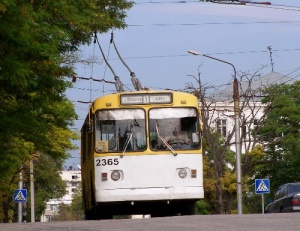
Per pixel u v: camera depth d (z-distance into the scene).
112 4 50.69
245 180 96.19
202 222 27.41
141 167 43.62
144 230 23.95
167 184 43.59
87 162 49.03
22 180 93.94
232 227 24.06
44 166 103.88
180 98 44.38
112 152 43.72
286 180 113.69
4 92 44.25
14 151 57.78
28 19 33.69
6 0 30.25
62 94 47.75
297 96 117.88
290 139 111.56
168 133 43.97
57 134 81.06
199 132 44.09
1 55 34.22
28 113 47.12
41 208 141.25
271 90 110.62
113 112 44.09
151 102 44.12
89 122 44.28
